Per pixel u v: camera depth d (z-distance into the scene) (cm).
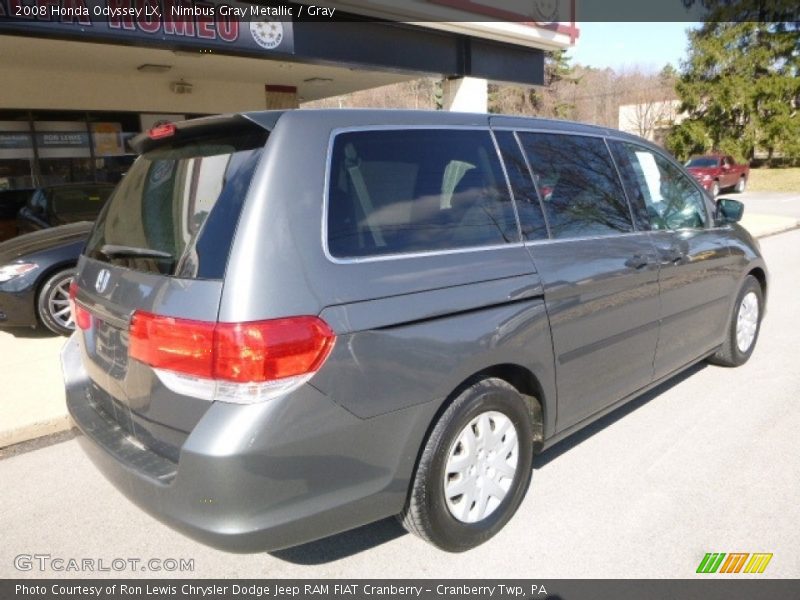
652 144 411
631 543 281
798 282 827
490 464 279
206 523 209
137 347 228
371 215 244
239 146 239
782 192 2509
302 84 1412
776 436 378
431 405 246
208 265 216
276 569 271
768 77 3062
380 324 230
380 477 236
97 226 302
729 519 296
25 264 565
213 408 209
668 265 374
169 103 1257
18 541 293
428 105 4047
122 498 331
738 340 481
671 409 420
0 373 494
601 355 331
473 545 277
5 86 1048
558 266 300
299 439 213
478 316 261
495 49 1210
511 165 302
